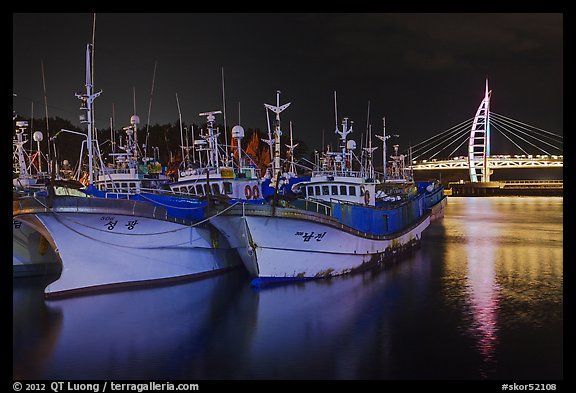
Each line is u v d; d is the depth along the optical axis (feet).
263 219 92.89
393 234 135.54
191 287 101.09
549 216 315.58
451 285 106.01
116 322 80.79
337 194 122.21
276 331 76.95
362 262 118.21
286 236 96.89
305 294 96.17
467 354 68.54
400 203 151.02
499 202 542.98
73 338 74.08
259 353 68.95
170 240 102.94
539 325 79.97
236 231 97.04
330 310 87.04
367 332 76.74
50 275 111.45
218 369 64.39
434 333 76.28
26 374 63.16
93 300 91.81
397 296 96.68
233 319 82.33
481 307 89.76
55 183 103.09
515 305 91.04
